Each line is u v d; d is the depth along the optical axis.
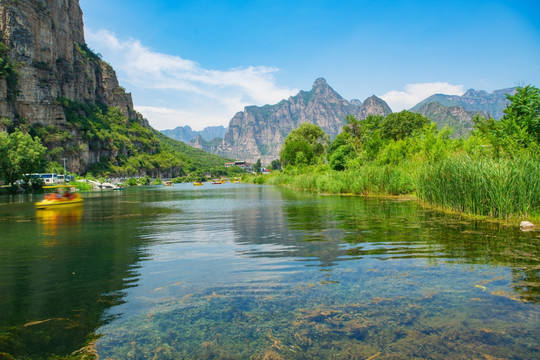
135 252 9.15
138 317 4.75
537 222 11.76
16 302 5.39
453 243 8.98
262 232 12.10
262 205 24.41
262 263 7.52
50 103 119.62
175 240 11.00
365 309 4.84
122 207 26.28
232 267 7.25
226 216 18.12
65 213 21.61
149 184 161.62
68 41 149.25
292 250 8.77
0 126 94.19
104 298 5.51
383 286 5.75
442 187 16.72
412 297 5.24
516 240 9.20
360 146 53.38
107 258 8.46
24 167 59.56
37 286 6.21
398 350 3.77
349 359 3.61
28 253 9.22
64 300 5.45
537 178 12.20
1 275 6.99
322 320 4.53
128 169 163.12
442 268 6.71
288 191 47.12
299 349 3.83
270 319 4.60
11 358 3.69
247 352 3.79
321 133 97.94
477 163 14.57
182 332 4.29
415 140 34.72
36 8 119.56
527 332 4.10
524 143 16.53
